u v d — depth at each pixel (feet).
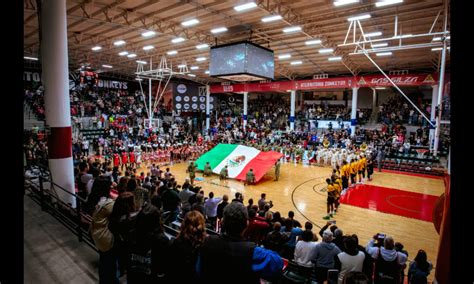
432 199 43.21
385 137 80.69
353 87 77.10
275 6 40.40
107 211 12.05
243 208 6.74
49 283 13.37
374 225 33.09
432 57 63.87
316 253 16.89
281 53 68.28
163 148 72.74
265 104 131.54
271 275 6.25
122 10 45.65
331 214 36.50
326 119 103.14
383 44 56.49
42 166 25.70
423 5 38.83
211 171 57.72
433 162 60.70
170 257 8.52
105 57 83.20
